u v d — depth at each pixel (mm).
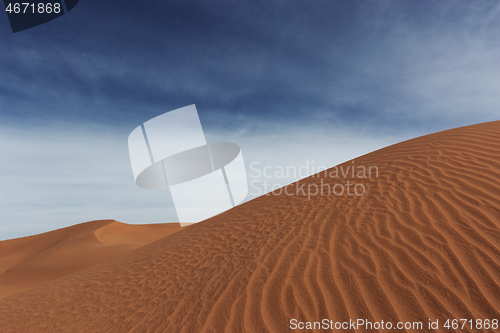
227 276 3967
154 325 3402
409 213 4289
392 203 4699
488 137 6496
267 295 3318
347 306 2945
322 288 3232
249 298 3344
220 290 3670
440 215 4059
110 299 4605
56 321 4398
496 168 4945
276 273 3682
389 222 4195
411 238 3752
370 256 3590
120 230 28516
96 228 27031
